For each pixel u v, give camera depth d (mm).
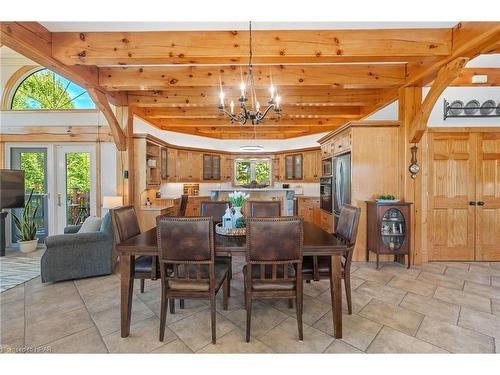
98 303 2549
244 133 6941
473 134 3742
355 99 4145
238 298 2664
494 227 3754
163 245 1908
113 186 4754
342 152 4020
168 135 5934
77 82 3113
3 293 2771
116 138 3973
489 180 3750
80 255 3131
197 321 2227
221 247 2018
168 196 5965
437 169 3750
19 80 4801
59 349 1878
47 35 2498
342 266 2387
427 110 3098
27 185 4820
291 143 6809
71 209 4844
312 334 2033
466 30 2389
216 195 6438
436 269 3422
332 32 2527
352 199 3721
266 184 6789
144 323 2199
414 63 3100
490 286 2895
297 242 1902
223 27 2461
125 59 2568
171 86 3357
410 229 3504
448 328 2104
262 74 3283
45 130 4723
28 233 4422
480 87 3746
